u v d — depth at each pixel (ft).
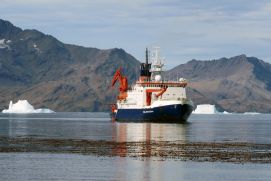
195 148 432.66
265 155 382.42
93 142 489.26
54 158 357.41
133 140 517.14
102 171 304.09
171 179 284.00
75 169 309.42
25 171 301.43
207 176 292.61
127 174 295.69
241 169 315.58
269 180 282.97
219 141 520.83
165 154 384.68
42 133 650.02
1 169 307.17
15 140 513.86
